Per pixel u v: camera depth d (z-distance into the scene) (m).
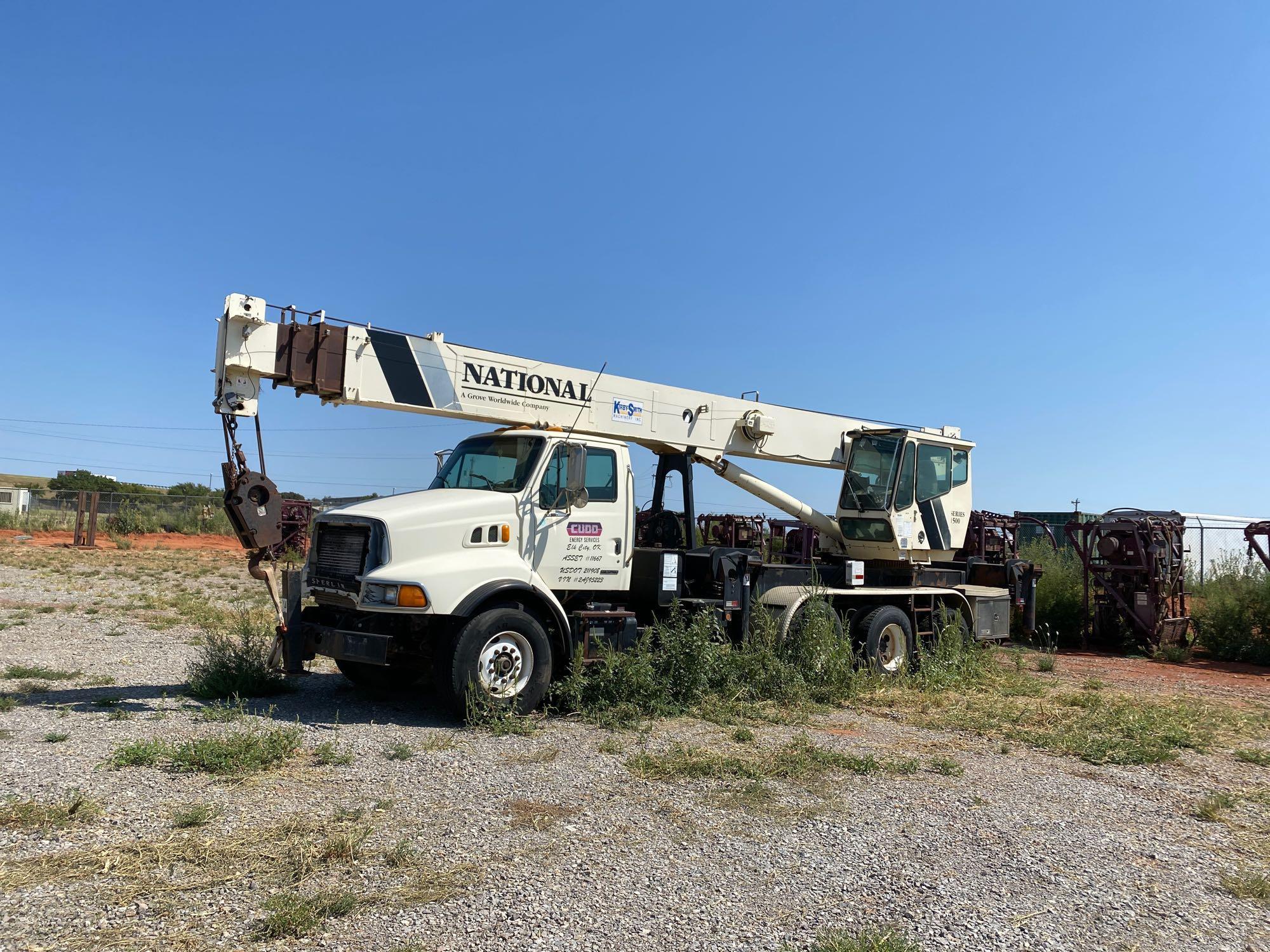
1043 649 15.86
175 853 4.17
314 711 7.69
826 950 3.44
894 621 11.04
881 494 12.09
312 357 7.88
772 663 9.30
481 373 8.88
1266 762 7.33
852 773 6.39
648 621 9.38
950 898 4.13
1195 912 4.11
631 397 10.05
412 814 4.95
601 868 4.28
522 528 8.12
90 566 25.25
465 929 3.55
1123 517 16.92
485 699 7.34
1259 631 15.55
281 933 3.42
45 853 4.09
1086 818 5.57
